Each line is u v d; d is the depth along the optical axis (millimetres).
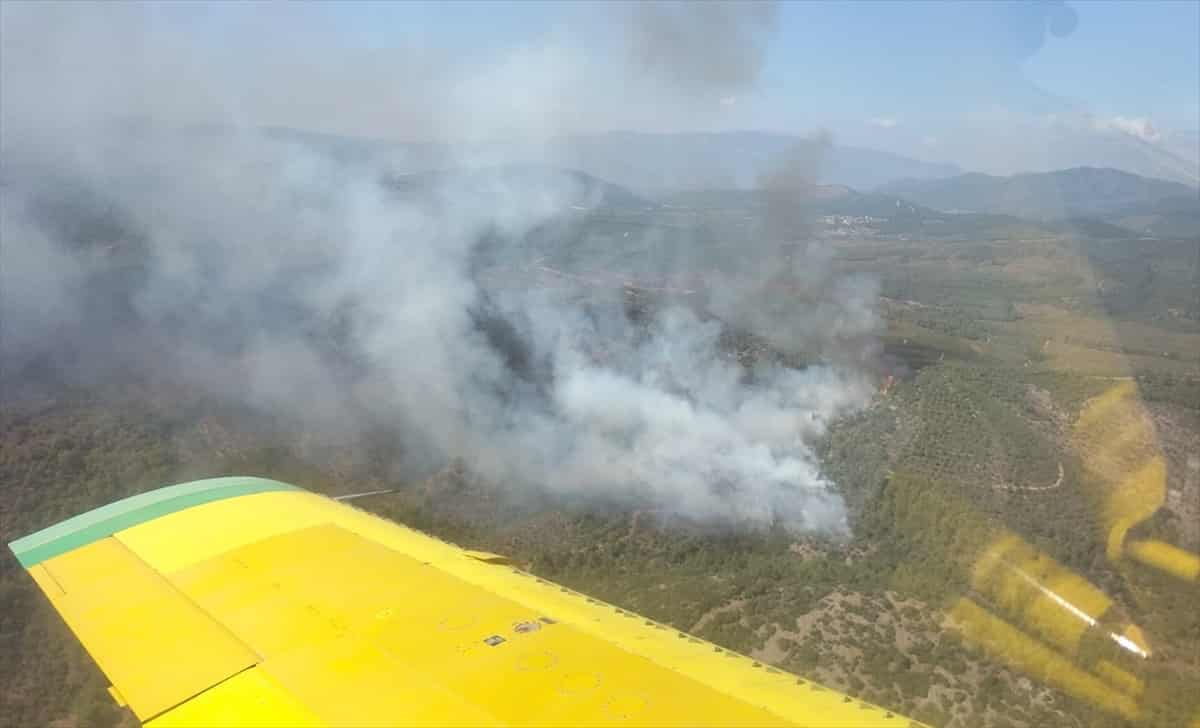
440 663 8750
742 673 8336
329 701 8258
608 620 9797
